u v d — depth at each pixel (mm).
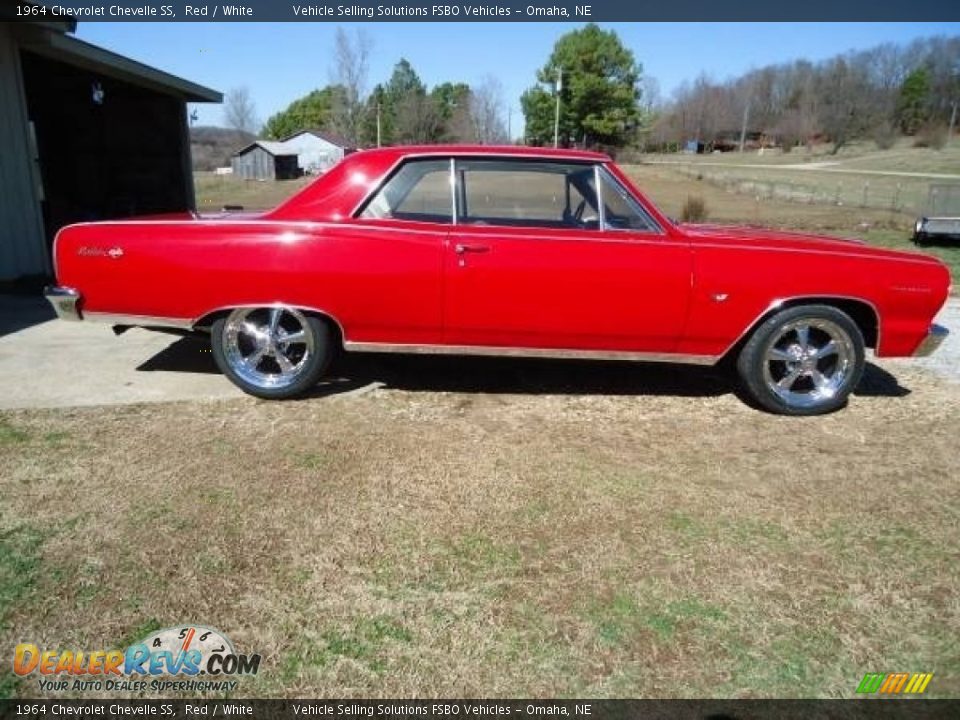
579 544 2771
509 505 3051
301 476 3260
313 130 61094
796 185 34500
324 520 2887
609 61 65625
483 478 3291
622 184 4016
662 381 4812
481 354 4156
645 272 3918
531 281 3918
